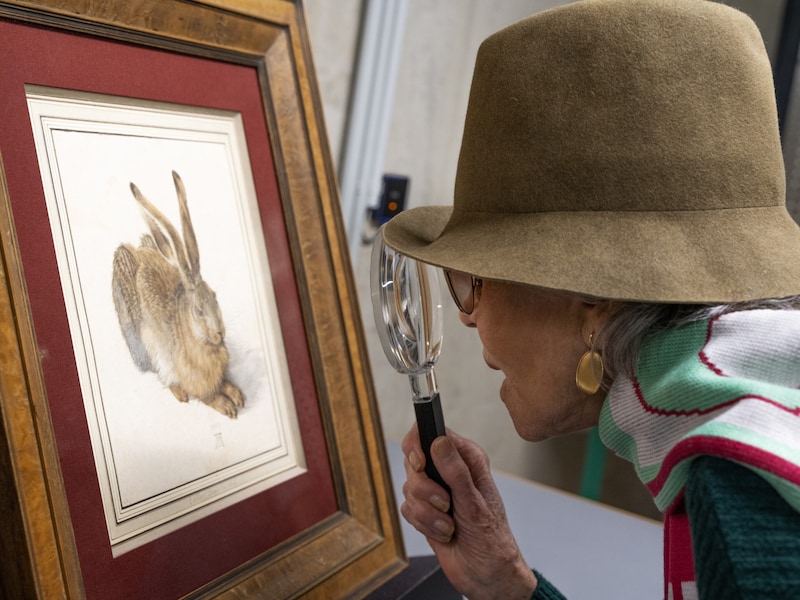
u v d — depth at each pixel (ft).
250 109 2.52
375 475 2.75
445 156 5.44
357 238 4.57
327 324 2.68
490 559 2.38
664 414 1.71
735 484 1.43
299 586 2.33
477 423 6.42
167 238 2.20
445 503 2.34
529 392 2.13
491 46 1.91
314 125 2.75
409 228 2.37
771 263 1.69
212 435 2.23
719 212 1.73
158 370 2.11
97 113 2.06
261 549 2.31
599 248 1.71
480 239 1.87
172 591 2.04
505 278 1.70
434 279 2.36
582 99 1.74
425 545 3.16
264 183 2.55
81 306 1.94
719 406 1.58
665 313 1.83
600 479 7.38
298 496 2.47
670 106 1.70
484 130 1.93
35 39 1.92
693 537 1.45
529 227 1.80
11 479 1.71
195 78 2.33
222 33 2.40
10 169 1.83
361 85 4.38
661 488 1.65
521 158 1.83
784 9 6.55
